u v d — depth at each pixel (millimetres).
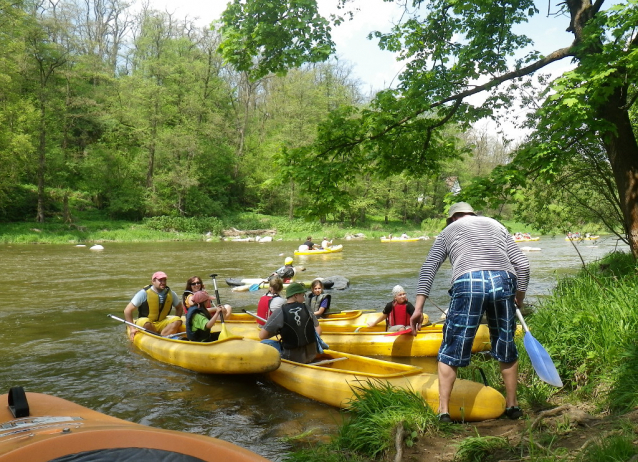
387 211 53031
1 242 30703
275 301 7020
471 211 3963
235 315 8414
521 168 7793
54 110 37469
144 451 1469
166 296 7684
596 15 6863
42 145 36312
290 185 48031
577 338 4648
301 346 5688
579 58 7859
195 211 45219
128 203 41156
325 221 48938
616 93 7551
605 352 4246
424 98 8852
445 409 3621
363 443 3434
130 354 6840
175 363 6234
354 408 4211
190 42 49562
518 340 5367
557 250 24609
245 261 20656
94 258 21516
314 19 8688
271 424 4391
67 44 39156
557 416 3537
